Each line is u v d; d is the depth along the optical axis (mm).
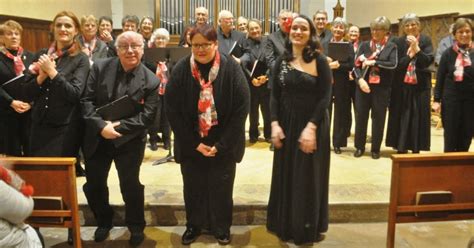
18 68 3555
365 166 4254
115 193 3480
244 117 2779
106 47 4250
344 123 4691
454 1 7055
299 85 2768
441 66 3906
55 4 7043
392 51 4262
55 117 2875
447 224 3387
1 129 3557
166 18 9844
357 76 4398
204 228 3043
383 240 3078
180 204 3291
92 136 2750
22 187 1858
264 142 5277
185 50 4074
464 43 3734
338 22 4633
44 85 2881
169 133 4547
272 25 10023
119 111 2738
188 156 2865
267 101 5090
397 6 8516
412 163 2367
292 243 2996
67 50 2912
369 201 3354
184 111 2795
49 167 2365
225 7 9906
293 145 2840
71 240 3018
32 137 2938
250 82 5023
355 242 3041
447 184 2426
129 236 3123
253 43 5078
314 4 10117
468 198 2453
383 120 4426
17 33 3598
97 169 2861
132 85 2791
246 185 3689
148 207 3285
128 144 2816
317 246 2969
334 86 4613
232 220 3287
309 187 2826
